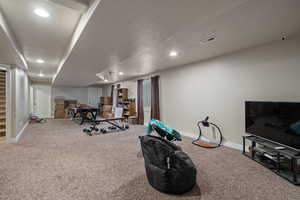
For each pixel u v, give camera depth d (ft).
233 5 4.74
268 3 4.93
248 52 9.58
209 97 12.05
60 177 6.56
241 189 5.76
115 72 17.71
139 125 19.84
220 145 11.09
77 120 24.21
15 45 8.61
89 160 8.41
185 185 5.41
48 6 5.80
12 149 10.14
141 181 6.30
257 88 9.19
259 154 8.46
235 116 10.35
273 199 5.21
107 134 14.69
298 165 7.45
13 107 12.04
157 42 7.98
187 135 13.99
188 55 10.98
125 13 5.06
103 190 5.66
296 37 7.71
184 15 5.27
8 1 5.44
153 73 18.17
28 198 5.17
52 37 8.79
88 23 5.74
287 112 6.88
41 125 19.56
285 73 8.08
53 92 28.84
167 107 16.26
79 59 10.89
